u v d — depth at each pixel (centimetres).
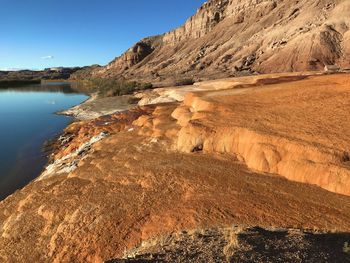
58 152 4519
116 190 2191
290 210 1593
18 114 8112
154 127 3575
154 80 13138
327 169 1772
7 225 2244
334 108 2477
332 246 1070
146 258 1140
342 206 1569
